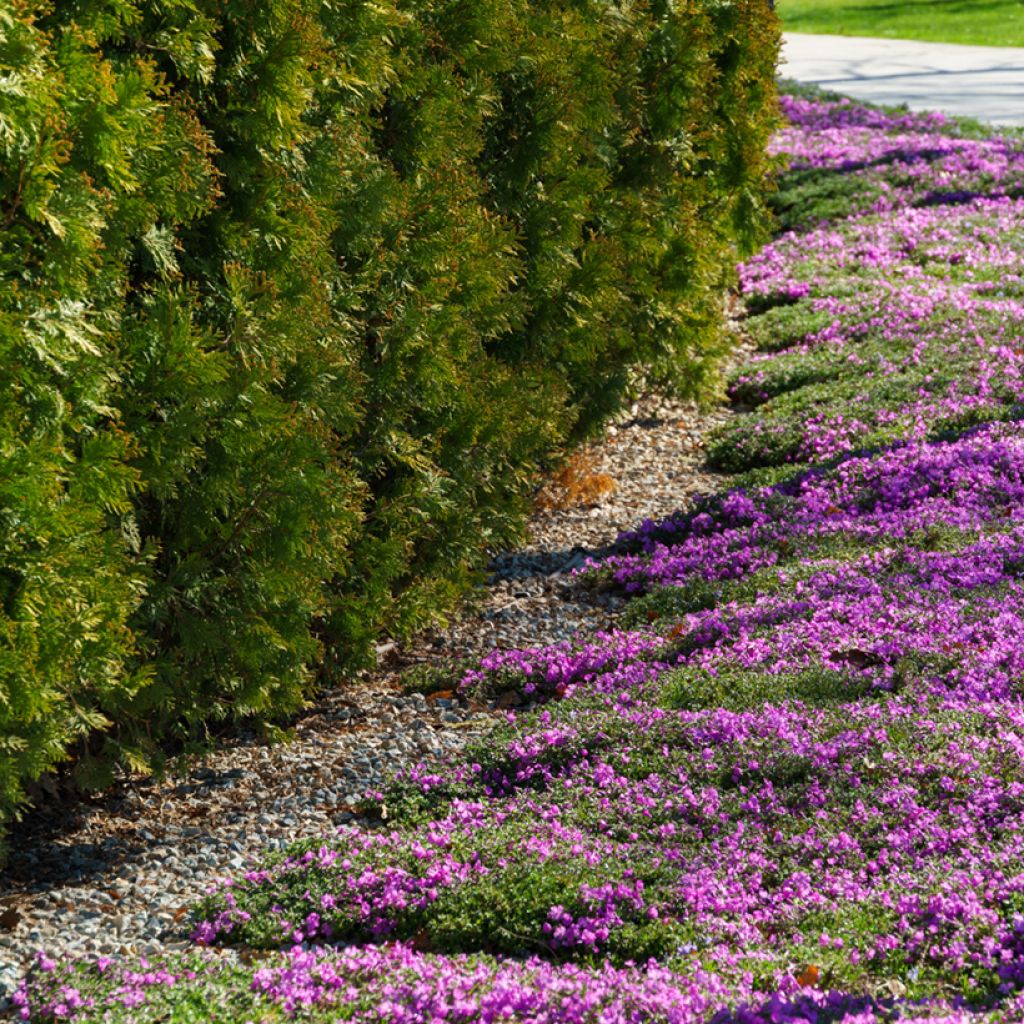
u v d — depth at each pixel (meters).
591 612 7.99
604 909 4.75
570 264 8.73
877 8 50.97
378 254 6.56
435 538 7.40
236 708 5.84
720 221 12.34
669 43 10.15
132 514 5.25
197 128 5.03
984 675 6.20
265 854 5.38
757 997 3.95
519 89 8.20
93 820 5.74
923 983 4.06
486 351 8.57
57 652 4.57
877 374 11.56
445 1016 4.07
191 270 5.45
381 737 6.49
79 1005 4.20
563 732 6.12
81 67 4.42
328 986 4.31
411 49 6.96
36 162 4.25
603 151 9.40
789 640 6.85
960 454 9.19
